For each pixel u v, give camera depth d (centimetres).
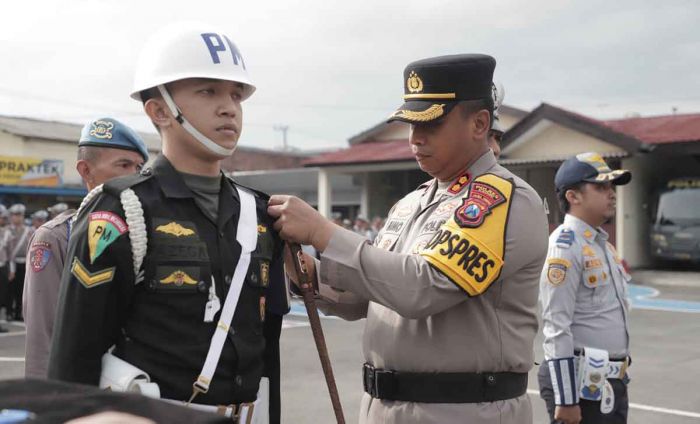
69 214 271
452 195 233
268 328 209
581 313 323
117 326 177
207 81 184
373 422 233
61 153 2542
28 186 2230
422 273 207
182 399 174
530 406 236
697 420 536
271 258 200
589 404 317
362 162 2245
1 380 77
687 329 980
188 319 175
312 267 244
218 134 185
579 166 328
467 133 229
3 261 1118
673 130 1903
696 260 1806
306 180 2662
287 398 604
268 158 3597
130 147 292
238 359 181
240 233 189
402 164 2214
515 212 218
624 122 2103
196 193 185
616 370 323
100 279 170
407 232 245
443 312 220
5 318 1181
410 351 222
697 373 692
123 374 170
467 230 211
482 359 219
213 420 73
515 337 224
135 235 172
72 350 171
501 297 221
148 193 179
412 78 232
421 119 222
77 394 73
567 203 334
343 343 871
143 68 191
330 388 214
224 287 182
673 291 1524
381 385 229
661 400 592
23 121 2625
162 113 189
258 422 192
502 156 2017
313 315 215
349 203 2639
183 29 189
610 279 326
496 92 259
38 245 259
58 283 258
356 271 210
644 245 1966
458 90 226
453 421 218
